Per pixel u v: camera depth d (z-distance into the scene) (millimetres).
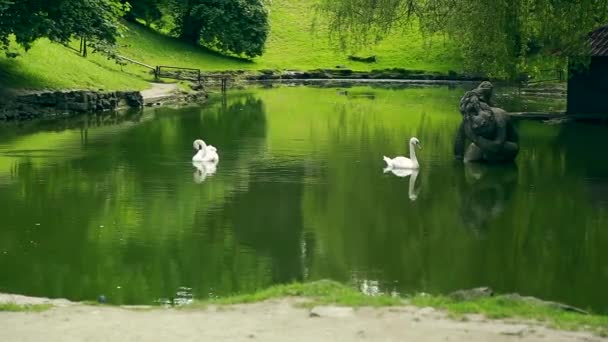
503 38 35094
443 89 73312
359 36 39156
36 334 11148
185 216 23422
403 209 24641
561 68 40812
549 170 31234
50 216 23266
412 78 84250
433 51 91125
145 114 50094
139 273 18078
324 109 54219
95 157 33312
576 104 45594
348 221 23078
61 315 12148
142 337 10984
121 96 53062
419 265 18875
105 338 10953
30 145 36312
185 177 29250
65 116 47844
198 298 16219
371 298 12852
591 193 26938
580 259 19469
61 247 20109
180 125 44562
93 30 50844
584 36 39125
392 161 31766
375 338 10875
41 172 29922
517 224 22859
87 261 18953
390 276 18047
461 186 28250
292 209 24438
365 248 20328
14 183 27875
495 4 34562
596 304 16219
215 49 89125
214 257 19391
